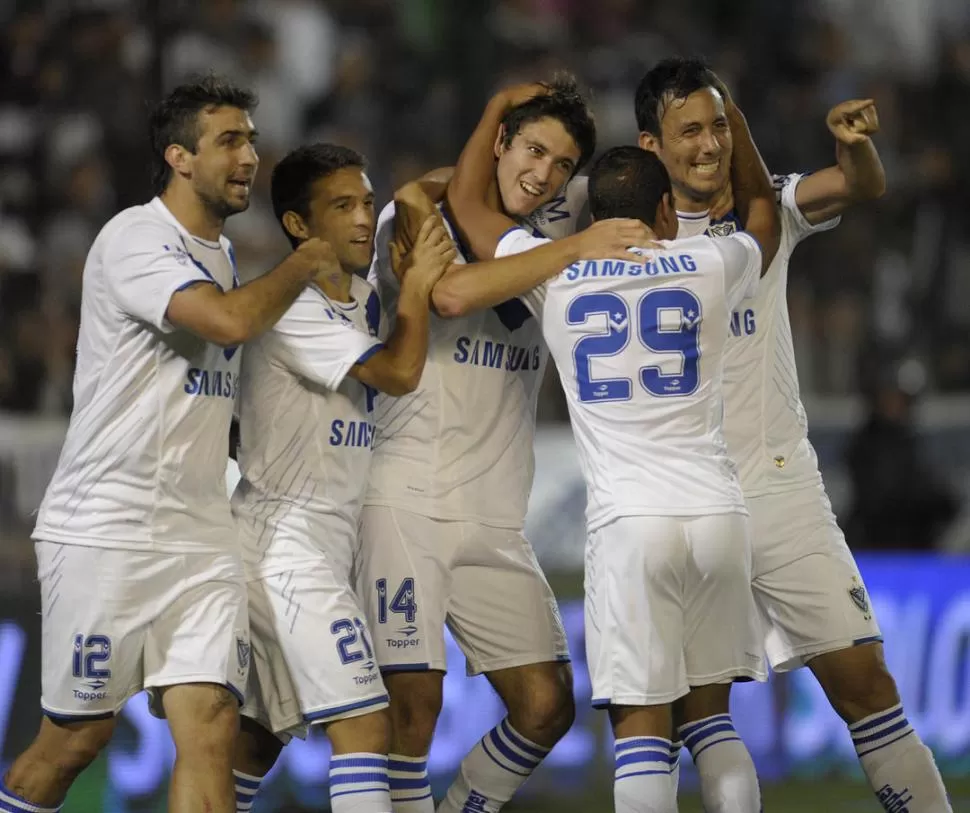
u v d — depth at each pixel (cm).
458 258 1590
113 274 1414
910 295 3694
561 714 1616
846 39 4162
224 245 1507
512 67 3797
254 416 1514
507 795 1644
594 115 1572
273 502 1498
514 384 1623
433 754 2283
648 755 1427
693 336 1445
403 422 1587
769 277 1603
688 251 1455
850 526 2928
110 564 1422
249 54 3550
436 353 1588
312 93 3819
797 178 1634
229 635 1431
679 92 1530
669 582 1430
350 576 1599
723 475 1461
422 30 3812
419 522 1572
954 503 2936
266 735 1568
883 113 3919
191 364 1435
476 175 1579
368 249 1530
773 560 1584
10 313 3020
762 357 1592
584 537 2752
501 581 1609
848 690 1579
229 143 1455
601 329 1451
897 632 2512
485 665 1619
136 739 2159
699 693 1488
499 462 1612
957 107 3944
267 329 1405
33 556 2400
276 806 2217
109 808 2136
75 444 1451
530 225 1636
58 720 1445
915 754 1562
